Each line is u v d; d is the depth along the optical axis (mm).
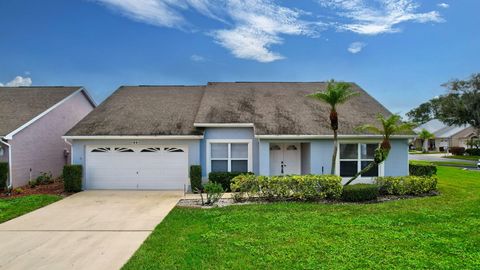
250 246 6918
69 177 14055
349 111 16438
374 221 8906
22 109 17516
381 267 5816
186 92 19453
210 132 15000
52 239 7770
